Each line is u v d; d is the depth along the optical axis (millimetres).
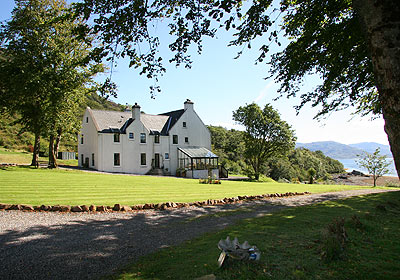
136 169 38281
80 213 10109
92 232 7754
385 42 3195
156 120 43531
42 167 28656
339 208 11484
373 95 13219
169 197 14031
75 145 60156
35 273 4871
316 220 8867
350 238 6418
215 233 7645
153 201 12617
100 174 27875
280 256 5285
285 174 58000
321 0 8578
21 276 4738
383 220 8852
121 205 11039
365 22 3420
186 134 43531
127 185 18438
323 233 6078
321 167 71625
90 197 12727
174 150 42062
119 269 5047
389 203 12484
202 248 6125
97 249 6266
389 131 3273
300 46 10109
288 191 19234
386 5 3166
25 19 22328
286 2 8453
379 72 3316
